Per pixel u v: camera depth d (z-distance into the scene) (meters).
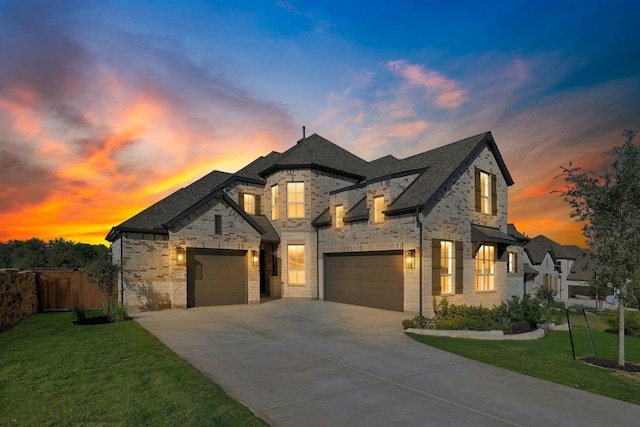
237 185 21.22
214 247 16.64
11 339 9.86
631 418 5.23
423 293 14.59
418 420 5.00
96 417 4.72
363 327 12.29
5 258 39.91
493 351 9.37
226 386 6.18
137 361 7.38
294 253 20.64
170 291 15.77
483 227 18.88
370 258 17.31
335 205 19.64
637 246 8.16
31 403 5.20
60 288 16.23
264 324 12.43
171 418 4.71
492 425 4.89
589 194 8.80
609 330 17.52
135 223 15.59
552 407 5.60
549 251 41.69
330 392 6.03
